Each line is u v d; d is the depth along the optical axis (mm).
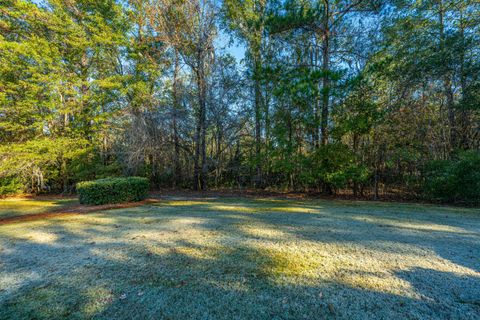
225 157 13188
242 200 8484
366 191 9461
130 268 2668
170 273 2535
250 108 11734
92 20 10992
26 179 10672
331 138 8680
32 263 2855
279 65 8898
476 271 2508
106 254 3096
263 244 3406
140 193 8211
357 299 2010
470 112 8461
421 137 8469
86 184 7348
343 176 8141
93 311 1902
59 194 11273
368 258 2869
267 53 10055
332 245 3338
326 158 8523
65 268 2697
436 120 8828
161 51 12070
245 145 12516
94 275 2514
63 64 10664
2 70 9344
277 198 9070
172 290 2199
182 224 4645
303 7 8117
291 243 3441
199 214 5672
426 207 6641
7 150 9508
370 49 8422
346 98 8109
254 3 11914
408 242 3445
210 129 12367
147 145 10414
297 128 9297
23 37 10062
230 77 11766
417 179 8453
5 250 3338
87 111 11500
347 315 1808
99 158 11492
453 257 2883
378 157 8766
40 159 9969
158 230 4219
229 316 1822
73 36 10508
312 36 9867
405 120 8180
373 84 8266
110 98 11531
